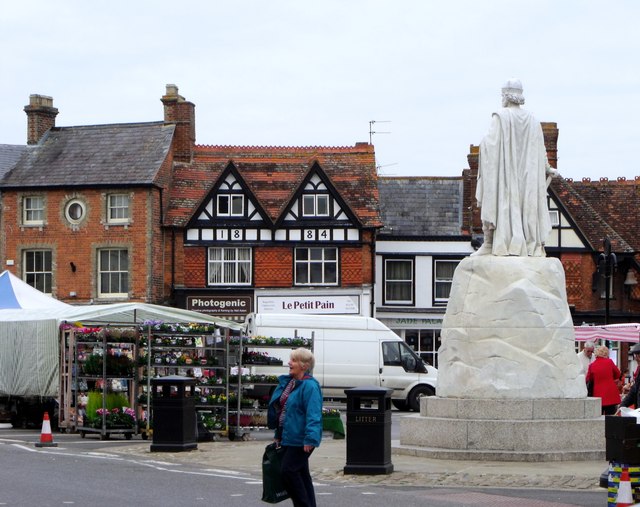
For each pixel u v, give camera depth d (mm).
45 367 26797
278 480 12312
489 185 20219
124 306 26875
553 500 14602
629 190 56062
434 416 19938
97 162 51344
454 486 16078
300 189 50812
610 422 13328
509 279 19781
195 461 20062
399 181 55031
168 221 50375
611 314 51688
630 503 12789
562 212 51719
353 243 50562
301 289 50438
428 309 52125
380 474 17172
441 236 52344
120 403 25672
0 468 18188
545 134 53031
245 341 26312
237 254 50688
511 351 19609
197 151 52781
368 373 38250
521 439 18891
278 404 12492
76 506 13844
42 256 51000
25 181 51031
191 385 22125
